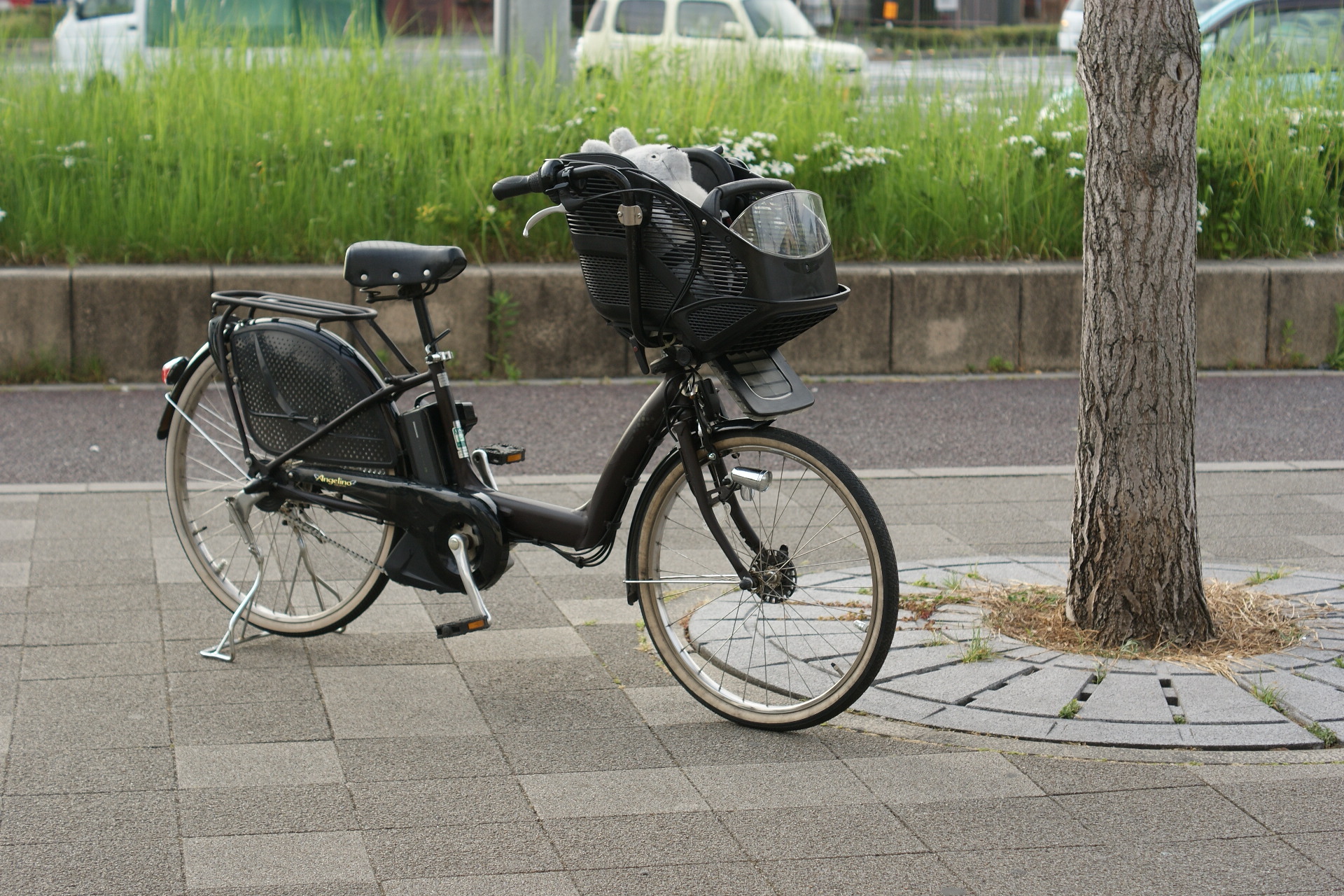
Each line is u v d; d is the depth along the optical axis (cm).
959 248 967
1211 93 1105
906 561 510
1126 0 397
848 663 389
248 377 417
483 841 304
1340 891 284
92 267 855
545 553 519
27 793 322
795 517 381
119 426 717
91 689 385
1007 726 363
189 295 825
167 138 960
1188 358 411
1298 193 1013
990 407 802
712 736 364
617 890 285
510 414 765
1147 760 346
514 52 1042
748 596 412
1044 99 1100
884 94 1111
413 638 433
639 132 991
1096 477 418
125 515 557
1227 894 284
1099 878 290
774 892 284
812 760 348
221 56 1055
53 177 922
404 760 345
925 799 326
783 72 1134
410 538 402
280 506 421
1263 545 538
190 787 328
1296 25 1304
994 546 538
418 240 920
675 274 349
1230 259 981
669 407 372
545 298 855
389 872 290
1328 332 919
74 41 1088
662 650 386
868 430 744
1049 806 323
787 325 356
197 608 453
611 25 1519
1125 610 416
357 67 1044
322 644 426
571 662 415
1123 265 406
